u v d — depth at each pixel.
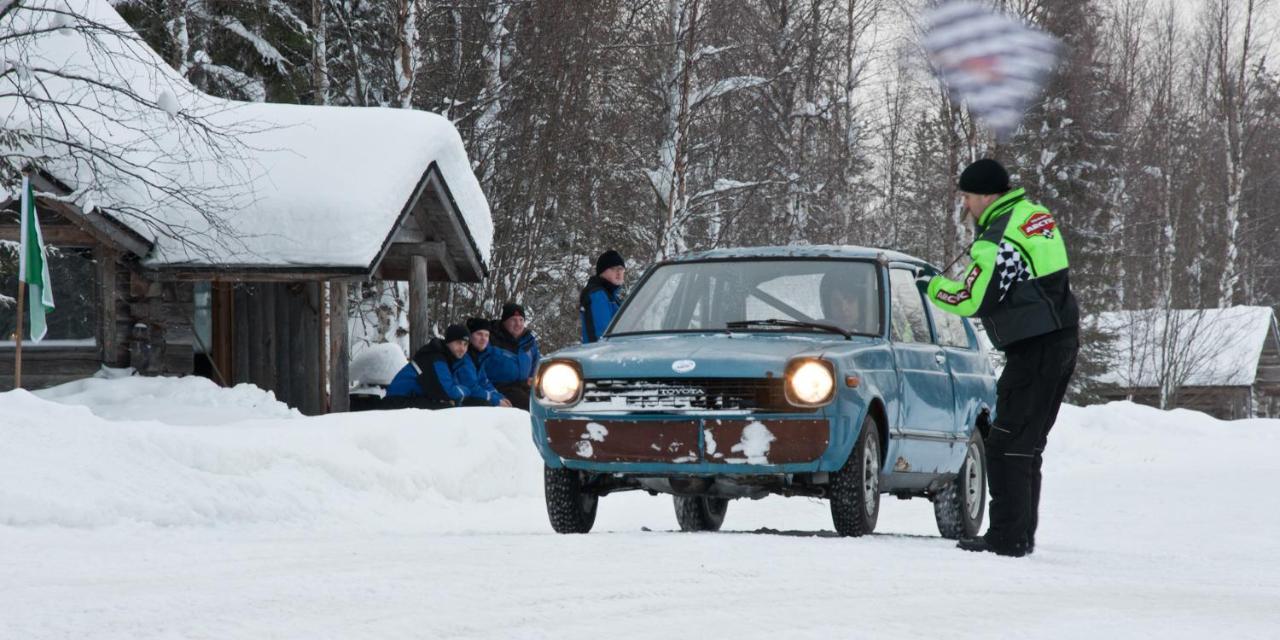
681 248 66.56
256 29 64.38
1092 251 93.56
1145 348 93.31
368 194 41.75
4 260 43.00
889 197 110.75
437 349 35.75
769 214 82.62
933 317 21.30
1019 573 14.44
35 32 35.50
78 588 12.03
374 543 15.98
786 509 27.20
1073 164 94.00
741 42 76.31
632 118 70.00
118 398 36.97
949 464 21.02
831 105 81.81
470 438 28.41
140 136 41.94
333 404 42.25
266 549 15.28
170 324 44.22
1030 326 16.83
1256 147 130.00
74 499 18.36
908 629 10.50
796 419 16.92
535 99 66.25
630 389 17.48
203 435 23.02
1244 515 26.20
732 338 18.56
